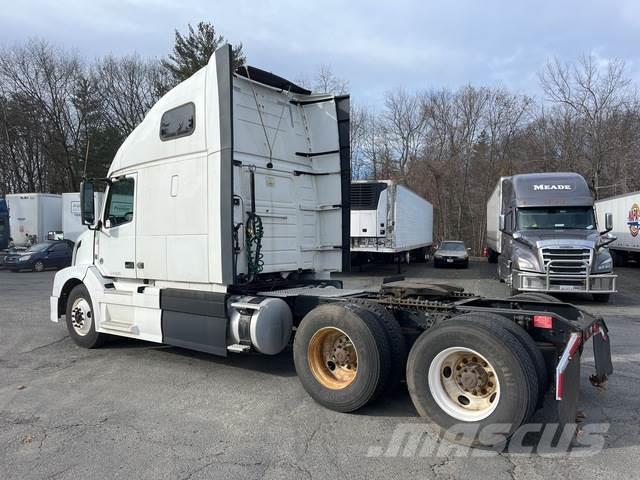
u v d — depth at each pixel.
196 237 6.01
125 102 45.12
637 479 3.55
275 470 3.71
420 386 4.41
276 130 6.74
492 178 45.84
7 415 4.88
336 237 7.19
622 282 18.75
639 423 4.59
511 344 4.00
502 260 16.66
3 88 40.09
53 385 5.84
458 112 48.44
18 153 42.28
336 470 3.71
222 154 5.68
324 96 7.20
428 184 48.75
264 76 6.40
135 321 6.71
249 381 5.95
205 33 38.25
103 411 4.97
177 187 6.23
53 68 41.16
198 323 5.95
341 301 5.35
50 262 23.67
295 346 5.17
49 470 3.72
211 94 5.84
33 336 8.60
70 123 42.53
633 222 23.34
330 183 7.23
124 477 3.61
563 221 13.65
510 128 45.84
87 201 7.41
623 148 32.69
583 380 5.88
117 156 7.20
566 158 35.91
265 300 5.68
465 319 4.31
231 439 4.28
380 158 51.09
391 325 4.90
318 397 4.98
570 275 12.41
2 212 26.14
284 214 6.68
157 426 4.57
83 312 7.58
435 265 26.70
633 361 6.83
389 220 19.61
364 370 4.67
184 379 6.05
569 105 34.53
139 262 6.75
